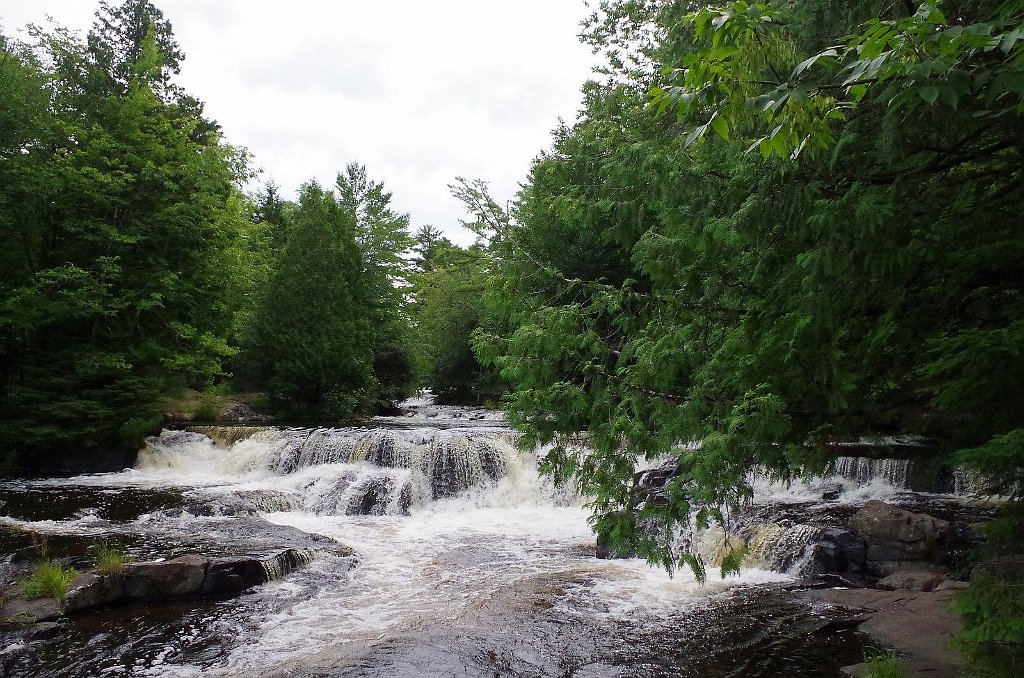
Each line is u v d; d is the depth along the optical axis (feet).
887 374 16.20
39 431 62.39
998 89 9.42
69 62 74.74
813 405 16.88
